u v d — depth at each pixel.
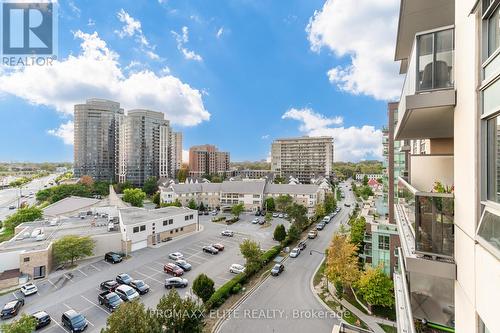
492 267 3.26
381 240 23.66
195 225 44.62
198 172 136.62
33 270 25.17
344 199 83.31
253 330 17.55
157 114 109.25
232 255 32.03
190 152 140.88
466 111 4.31
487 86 3.63
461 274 4.49
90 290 22.92
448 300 6.97
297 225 39.91
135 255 32.12
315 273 26.88
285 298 21.80
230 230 42.97
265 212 60.94
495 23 3.57
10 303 19.48
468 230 4.16
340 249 22.08
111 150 110.12
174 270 26.06
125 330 11.07
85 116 105.31
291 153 127.75
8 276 24.00
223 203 68.62
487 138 3.76
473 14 4.02
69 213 47.84
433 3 6.50
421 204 5.30
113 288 22.70
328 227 46.91
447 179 7.93
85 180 93.19
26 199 81.25
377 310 19.88
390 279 20.36
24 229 36.34
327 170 121.94
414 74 5.42
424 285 7.22
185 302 13.83
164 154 112.75
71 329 17.02
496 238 3.22
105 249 32.25
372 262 24.16
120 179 108.38
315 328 17.89
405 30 7.94
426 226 5.23
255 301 21.27
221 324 18.16
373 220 27.95
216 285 23.84
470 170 4.12
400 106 7.15
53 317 18.72
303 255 32.25
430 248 5.15
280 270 26.83
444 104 4.88
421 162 8.37
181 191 66.62
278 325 18.16
